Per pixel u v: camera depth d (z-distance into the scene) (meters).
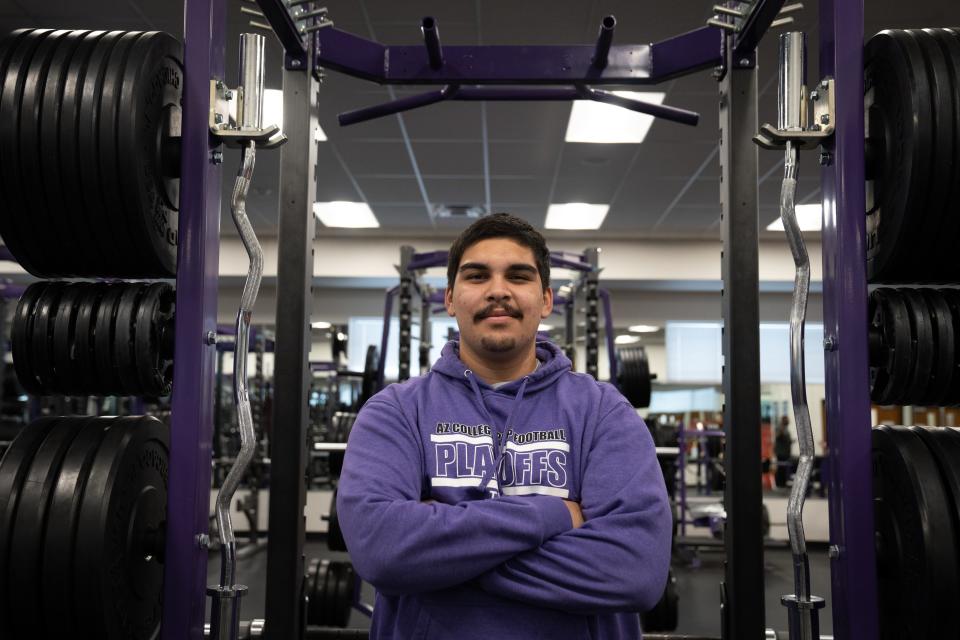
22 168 1.26
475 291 1.19
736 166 1.87
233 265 7.96
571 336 5.68
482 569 0.98
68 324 1.34
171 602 1.32
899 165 1.29
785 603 1.30
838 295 1.33
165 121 1.39
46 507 1.21
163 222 1.41
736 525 1.78
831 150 1.36
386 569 0.99
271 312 8.31
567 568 0.99
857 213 1.31
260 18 1.98
